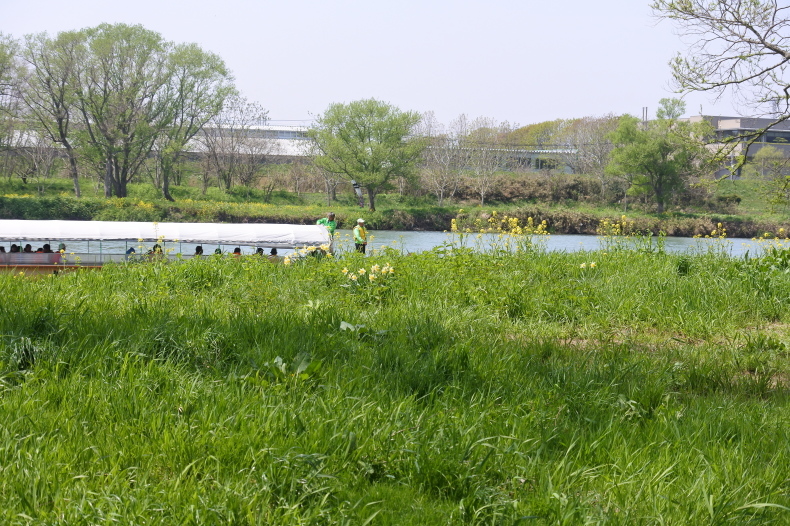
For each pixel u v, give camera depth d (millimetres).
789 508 3633
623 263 14344
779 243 17672
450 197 80312
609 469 4266
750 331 9883
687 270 13461
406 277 11195
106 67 62969
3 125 64875
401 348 6656
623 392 6027
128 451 4004
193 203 65938
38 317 6516
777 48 15703
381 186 72312
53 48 61781
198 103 69188
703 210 75188
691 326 9836
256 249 21094
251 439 4105
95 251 21000
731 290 11539
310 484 3689
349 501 3627
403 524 3494
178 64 66750
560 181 85188
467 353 6500
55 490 3525
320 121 73375
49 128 67688
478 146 83562
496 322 9227
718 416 5387
